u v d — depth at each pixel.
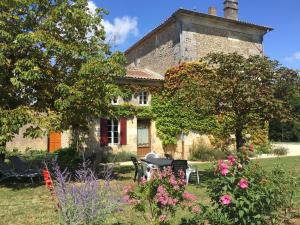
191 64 18.17
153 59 22.14
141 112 18.64
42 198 8.51
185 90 10.30
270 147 20.88
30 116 9.66
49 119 9.88
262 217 4.56
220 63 10.00
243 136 10.44
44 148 19.45
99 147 17.41
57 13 10.23
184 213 6.46
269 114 9.58
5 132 9.38
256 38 22.14
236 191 4.54
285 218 5.86
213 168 4.98
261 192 4.58
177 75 18.48
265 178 4.88
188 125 18.61
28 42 9.62
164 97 19.22
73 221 4.51
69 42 10.88
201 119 18.83
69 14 10.35
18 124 9.45
